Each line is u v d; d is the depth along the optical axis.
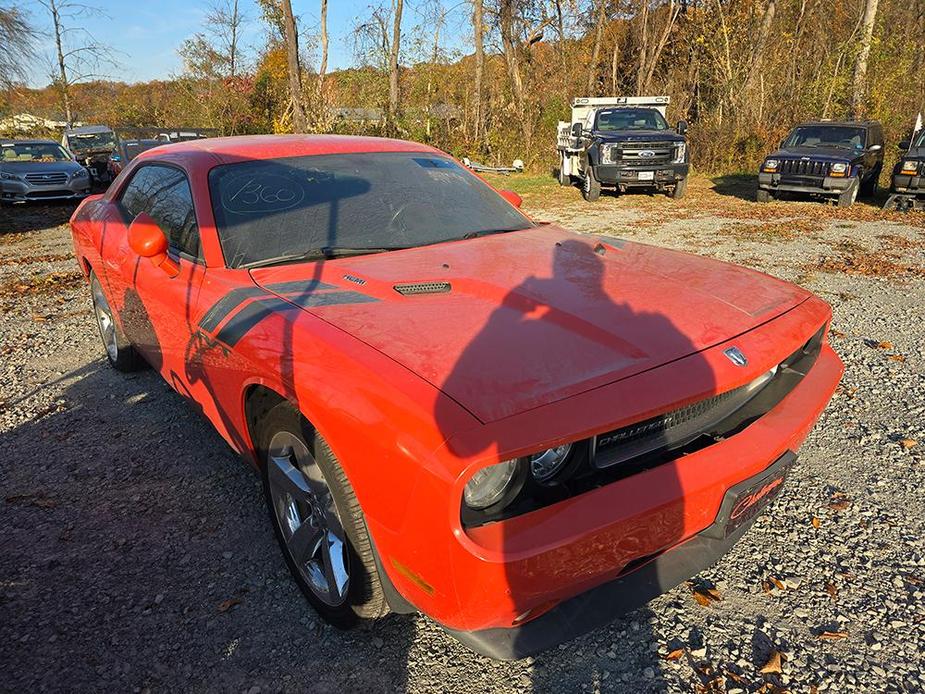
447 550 1.70
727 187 17.09
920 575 2.62
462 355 1.98
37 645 2.39
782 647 2.29
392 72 24.38
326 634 2.40
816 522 2.95
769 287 2.70
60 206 15.88
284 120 24.89
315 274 2.72
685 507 1.97
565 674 2.20
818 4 23.34
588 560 1.82
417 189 3.49
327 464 2.07
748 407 2.34
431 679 2.20
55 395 4.51
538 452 1.71
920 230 10.33
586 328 2.15
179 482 3.41
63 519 3.13
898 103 19.92
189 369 3.04
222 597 2.60
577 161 16.98
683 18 28.39
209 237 2.99
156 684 2.21
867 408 4.03
